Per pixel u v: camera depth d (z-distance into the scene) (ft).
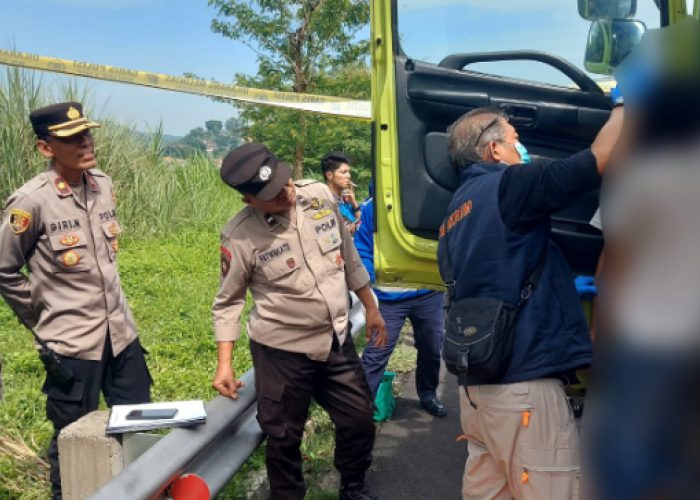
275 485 9.82
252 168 8.43
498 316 7.54
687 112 5.51
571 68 10.18
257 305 9.49
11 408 13.14
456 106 10.21
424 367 15.31
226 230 9.29
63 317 10.24
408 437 14.44
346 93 36.81
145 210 32.48
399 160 10.31
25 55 11.66
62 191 10.15
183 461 8.00
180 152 39.19
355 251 10.35
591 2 10.05
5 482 10.95
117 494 7.00
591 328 9.45
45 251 10.07
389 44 10.20
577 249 10.02
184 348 17.08
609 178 6.15
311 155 41.42
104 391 11.14
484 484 8.65
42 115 9.89
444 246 8.59
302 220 9.26
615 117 6.61
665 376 5.65
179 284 23.04
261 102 12.78
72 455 8.46
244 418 10.36
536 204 7.32
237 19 35.99
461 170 8.88
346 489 10.78
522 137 10.27
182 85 12.39
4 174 27.37
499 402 7.68
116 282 10.79
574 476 7.64
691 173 5.46
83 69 11.90
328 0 35.12
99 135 31.76
